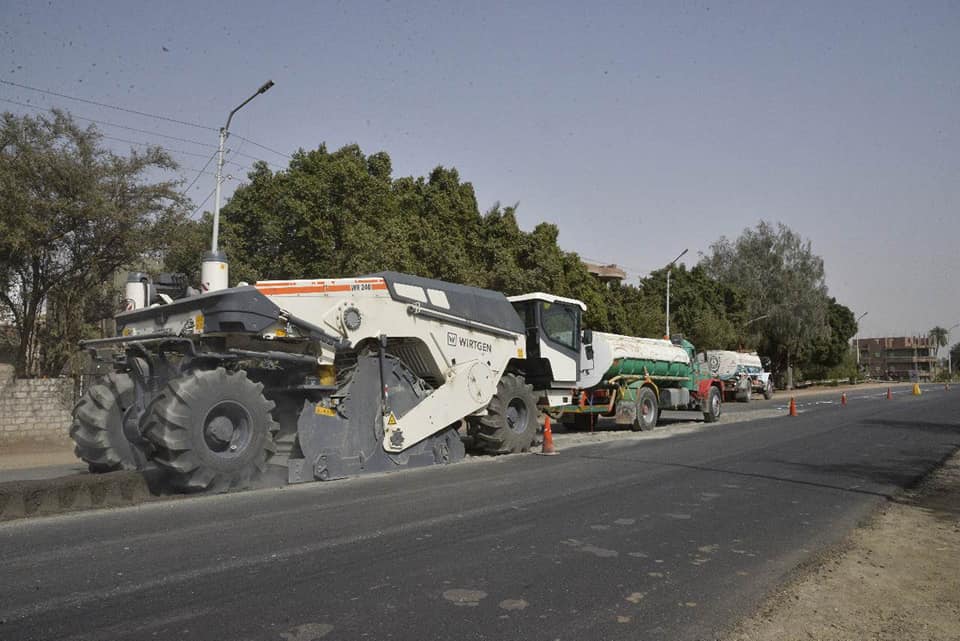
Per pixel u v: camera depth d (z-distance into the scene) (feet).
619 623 14.74
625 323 127.24
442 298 37.99
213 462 27.35
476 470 35.19
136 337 30.17
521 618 14.88
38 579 16.96
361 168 77.10
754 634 14.33
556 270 87.81
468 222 89.92
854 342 339.57
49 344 54.24
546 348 48.06
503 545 20.66
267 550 19.70
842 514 26.40
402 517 24.09
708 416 69.92
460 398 38.17
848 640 14.12
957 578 18.51
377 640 13.55
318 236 71.67
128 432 30.71
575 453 42.68
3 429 49.60
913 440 51.96
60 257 52.21
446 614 14.98
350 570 17.93
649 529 23.08
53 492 24.48
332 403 32.22
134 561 18.49
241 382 28.48
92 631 13.75
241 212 73.05
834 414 80.33
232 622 14.30
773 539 22.22
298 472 30.58
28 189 48.67
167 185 56.03
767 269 187.21
